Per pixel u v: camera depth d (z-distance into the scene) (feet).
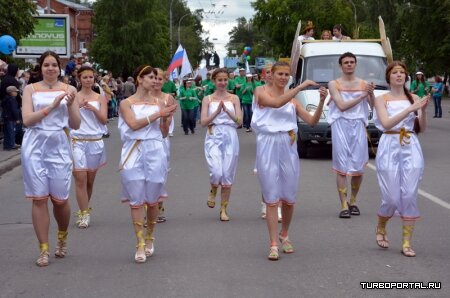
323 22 135.54
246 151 59.57
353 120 31.45
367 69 53.62
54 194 23.59
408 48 191.52
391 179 24.26
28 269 23.29
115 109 109.29
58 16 103.19
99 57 199.31
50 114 23.21
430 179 41.93
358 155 31.40
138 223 24.03
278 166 23.98
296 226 29.43
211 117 31.27
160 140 24.16
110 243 26.94
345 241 26.61
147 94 24.00
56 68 23.41
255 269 22.79
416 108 23.59
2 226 30.81
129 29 194.59
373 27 189.78
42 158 23.22
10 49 66.59
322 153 57.06
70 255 25.12
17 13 77.10
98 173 47.75
